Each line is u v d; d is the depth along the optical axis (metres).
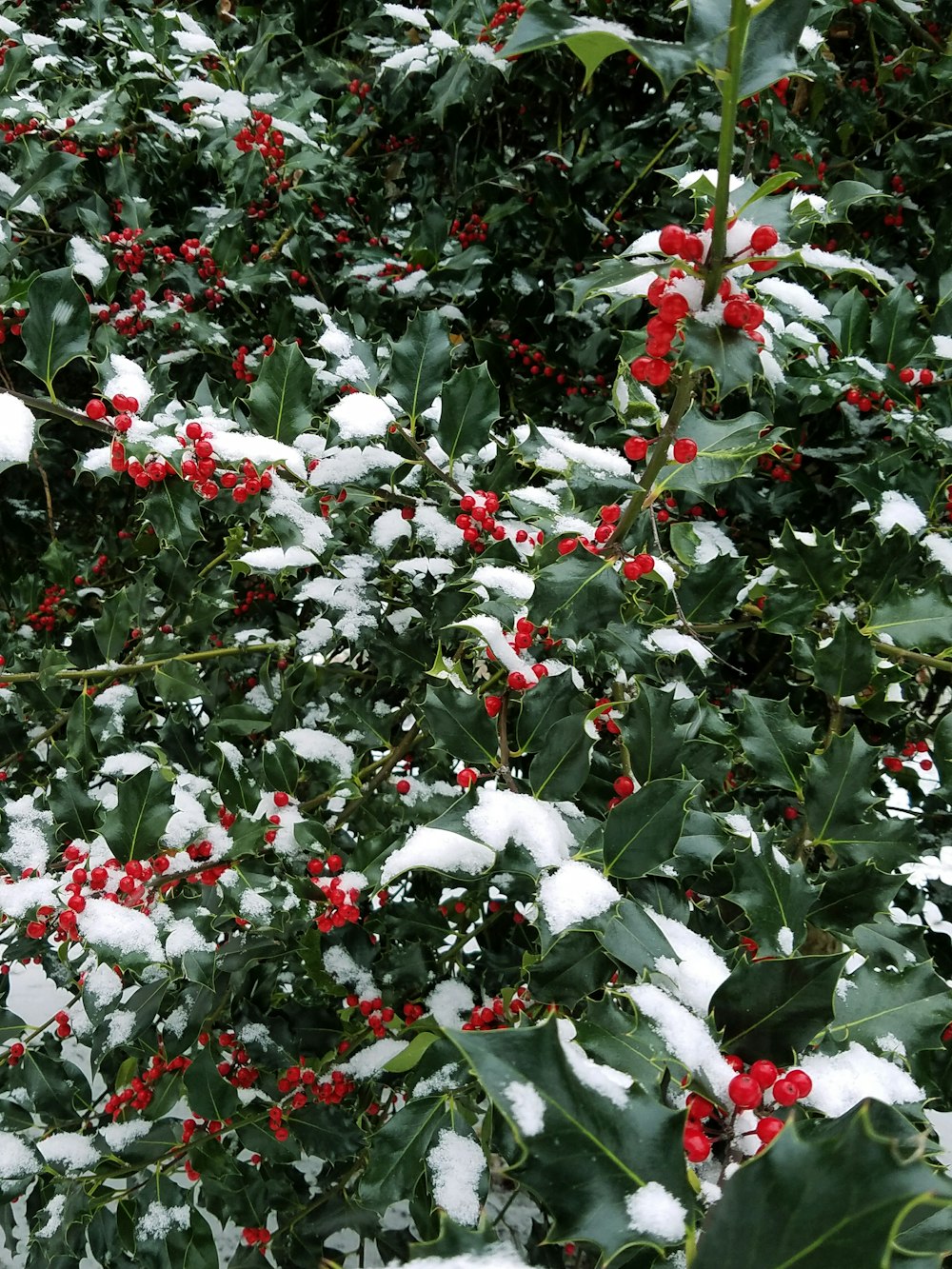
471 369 0.52
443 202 0.96
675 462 0.41
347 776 0.60
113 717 0.62
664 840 0.36
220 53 0.83
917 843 0.43
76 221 0.82
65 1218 0.58
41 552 1.02
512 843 0.36
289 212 0.80
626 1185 0.23
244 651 0.68
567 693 0.42
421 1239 0.50
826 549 0.55
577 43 0.26
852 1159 0.21
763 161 0.72
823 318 0.56
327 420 0.62
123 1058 0.69
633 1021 0.32
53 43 0.84
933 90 0.79
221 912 0.50
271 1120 0.62
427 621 0.62
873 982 0.37
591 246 0.83
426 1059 0.48
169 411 0.56
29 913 0.44
